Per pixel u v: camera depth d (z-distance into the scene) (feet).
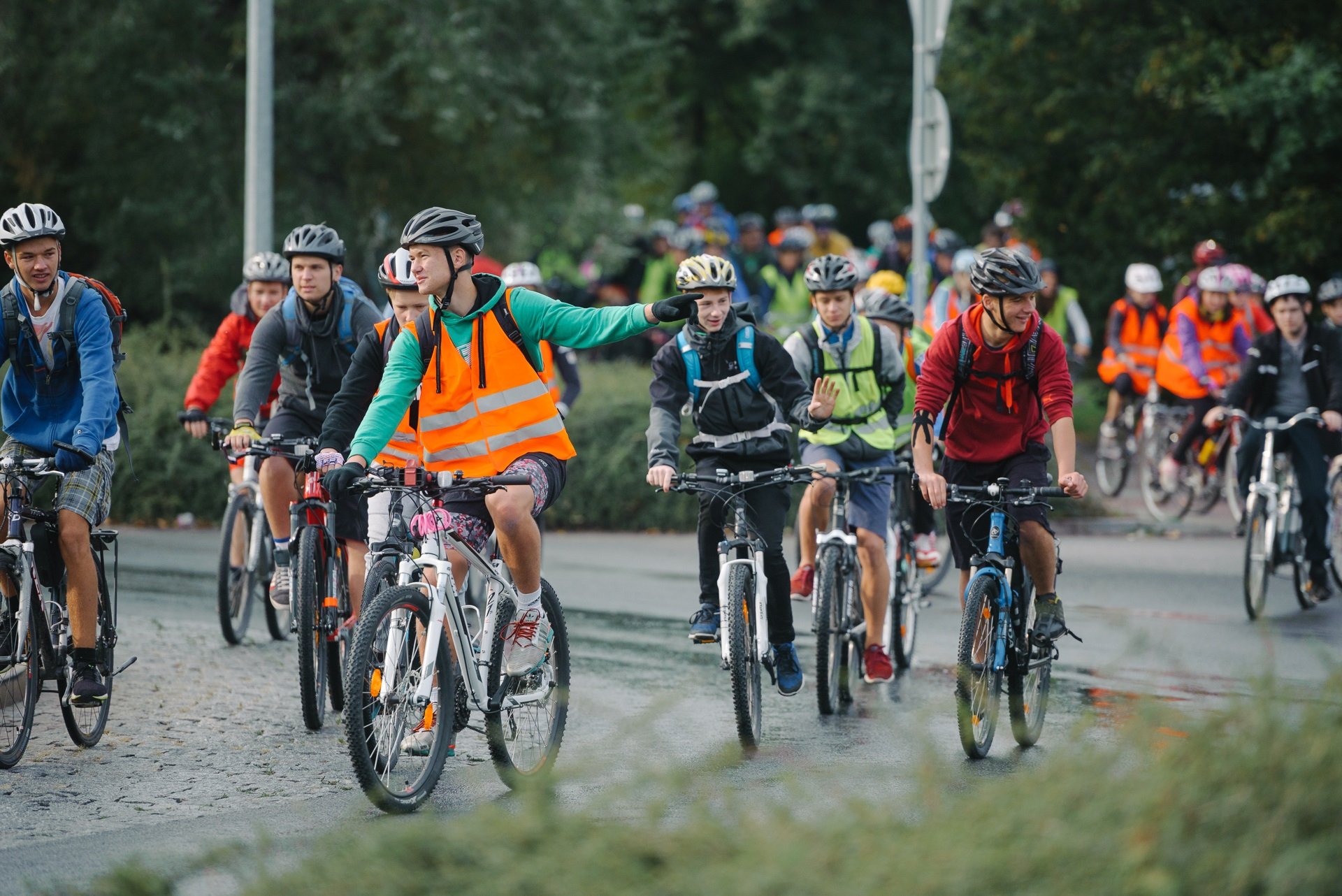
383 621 57.93
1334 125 172.55
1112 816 38.11
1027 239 219.00
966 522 73.51
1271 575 111.34
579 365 185.57
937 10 136.05
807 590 88.99
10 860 54.60
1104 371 182.39
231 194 222.28
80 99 215.51
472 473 63.05
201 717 77.30
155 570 125.70
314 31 218.79
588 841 39.68
